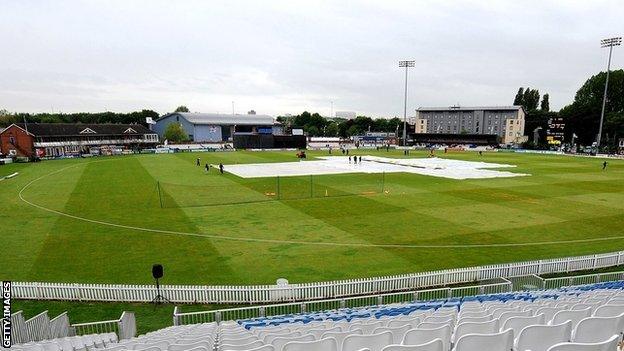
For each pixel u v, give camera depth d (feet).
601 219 114.42
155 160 291.58
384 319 37.78
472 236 98.63
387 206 132.16
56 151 368.48
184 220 115.34
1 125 526.16
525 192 155.94
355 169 233.14
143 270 78.48
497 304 44.11
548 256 85.30
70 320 60.44
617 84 470.39
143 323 59.67
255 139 424.46
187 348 30.04
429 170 227.40
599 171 222.07
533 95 629.51
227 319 60.18
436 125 644.69
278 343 27.73
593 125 453.17
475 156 329.72
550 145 411.95
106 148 400.67
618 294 44.80
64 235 100.63
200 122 565.53
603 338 25.89
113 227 108.06
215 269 78.84
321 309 62.18
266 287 65.36
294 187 169.27
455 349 22.33
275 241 95.76
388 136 616.39
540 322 29.58
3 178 200.75
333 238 97.71
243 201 141.28
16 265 80.69
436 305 51.47
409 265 80.53
